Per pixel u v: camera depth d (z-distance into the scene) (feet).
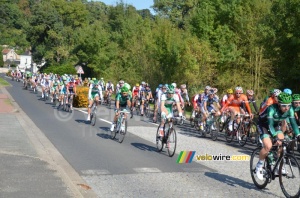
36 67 279.69
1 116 59.57
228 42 100.83
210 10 102.22
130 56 148.46
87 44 170.81
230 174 27.48
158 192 22.89
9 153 30.96
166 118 34.42
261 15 100.12
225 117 44.50
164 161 31.42
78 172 27.48
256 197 22.04
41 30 267.18
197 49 94.58
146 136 44.78
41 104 89.61
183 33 105.19
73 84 74.74
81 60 182.19
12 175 24.08
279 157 22.58
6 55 504.84
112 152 34.96
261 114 24.02
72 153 34.17
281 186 22.35
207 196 22.17
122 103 41.32
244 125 39.40
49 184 22.33
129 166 29.48
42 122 55.88
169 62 102.58
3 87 159.84
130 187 23.86
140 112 71.20
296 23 73.41
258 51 94.53
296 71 77.61
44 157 30.04
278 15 75.46
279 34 77.61
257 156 24.41
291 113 23.21
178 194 22.53
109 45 167.63
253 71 98.37
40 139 40.37
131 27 163.73
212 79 99.09
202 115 45.37
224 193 22.81
